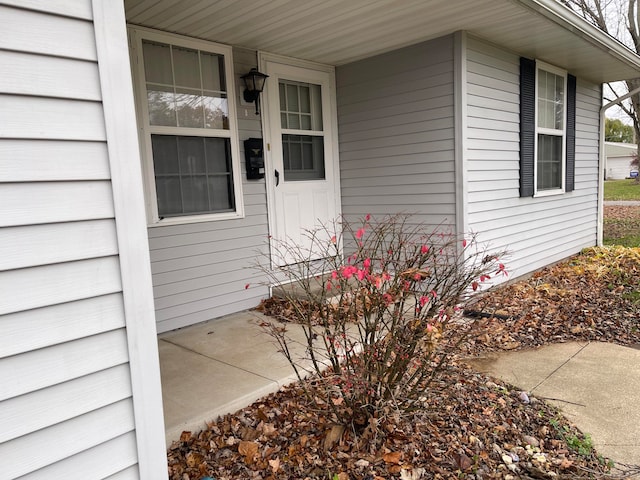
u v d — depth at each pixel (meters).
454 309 2.51
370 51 4.88
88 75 1.38
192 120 4.13
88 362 1.42
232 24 3.80
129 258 1.48
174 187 4.03
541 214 6.12
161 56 3.90
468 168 4.57
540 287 5.22
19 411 1.30
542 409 2.62
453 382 2.64
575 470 2.08
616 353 3.44
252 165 4.53
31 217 1.30
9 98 1.25
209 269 4.25
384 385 2.30
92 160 1.40
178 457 2.17
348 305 2.61
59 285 1.36
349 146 5.45
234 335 3.79
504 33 4.50
